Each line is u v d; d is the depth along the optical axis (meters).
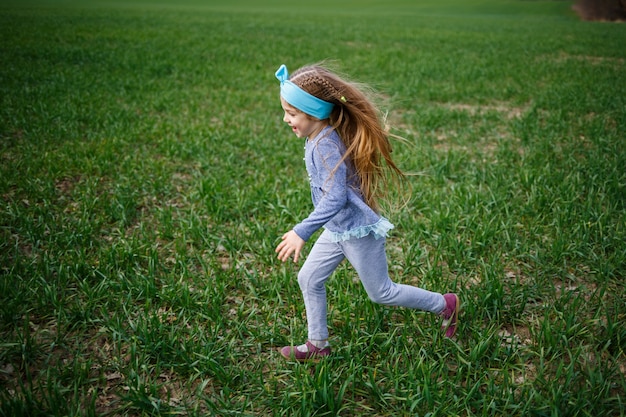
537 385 2.69
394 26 30.47
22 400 2.48
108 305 3.45
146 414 2.52
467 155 6.60
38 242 4.14
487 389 2.62
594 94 10.23
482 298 3.39
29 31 20.42
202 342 3.08
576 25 35.09
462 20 39.59
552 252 3.99
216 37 20.81
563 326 3.10
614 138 7.05
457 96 10.29
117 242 4.29
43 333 3.12
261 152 6.72
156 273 3.89
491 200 5.02
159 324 3.13
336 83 2.45
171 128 7.73
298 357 2.94
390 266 3.97
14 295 3.37
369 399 2.67
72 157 6.20
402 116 8.77
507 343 3.01
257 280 3.71
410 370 2.72
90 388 2.73
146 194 5.36
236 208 4.89
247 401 2.60
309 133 2.57
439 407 2.49
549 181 5.45
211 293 3.52
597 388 2.58
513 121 8.37
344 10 53.50
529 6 57.03
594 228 4.36
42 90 9.83
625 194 5.03
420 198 5.16
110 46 16.89
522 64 14.98
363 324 3.25
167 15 33.59
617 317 3.19
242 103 9.53
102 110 8.56
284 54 16.42
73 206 4.97
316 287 2.79
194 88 10.99
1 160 6.14
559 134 7.45
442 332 3.07
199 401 2.63
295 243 2.46
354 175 2.57
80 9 37.12
